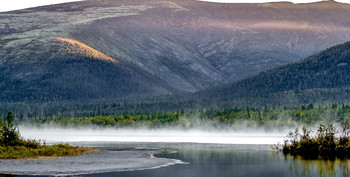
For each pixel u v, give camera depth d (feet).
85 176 211.41
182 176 213.25
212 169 234.38
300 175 214.48
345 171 224.33
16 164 245.24
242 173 221.66
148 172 224.12
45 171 223.92
